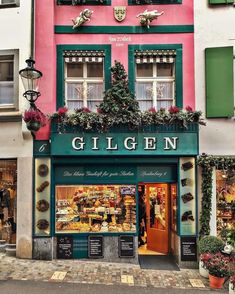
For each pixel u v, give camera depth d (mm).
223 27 9719
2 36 9797
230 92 9477
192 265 9234
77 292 7074
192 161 9469
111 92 9422
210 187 9250
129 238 9570
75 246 9617
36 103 9664
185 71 9883
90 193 9805
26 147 9562
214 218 9422
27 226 9406
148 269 8977
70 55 10039
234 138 9492
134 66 9984
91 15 9977
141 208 11023
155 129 9391
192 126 9398
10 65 9984
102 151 9359
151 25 9969
